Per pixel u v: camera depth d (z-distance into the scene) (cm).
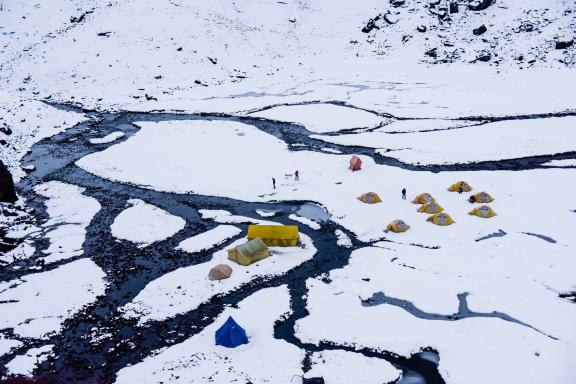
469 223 3042
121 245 2966
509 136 4534
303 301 2389
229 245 2909
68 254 2864
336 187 3691
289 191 3666
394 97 6116
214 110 6056
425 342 2062
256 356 2014
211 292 2459
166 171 4184
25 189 3894
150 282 2559
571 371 1830
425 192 3528
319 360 1986
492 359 1925
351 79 7100
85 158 4572
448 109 5484
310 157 4366
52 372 1962
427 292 2389
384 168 4012
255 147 4709
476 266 2575
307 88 6825
